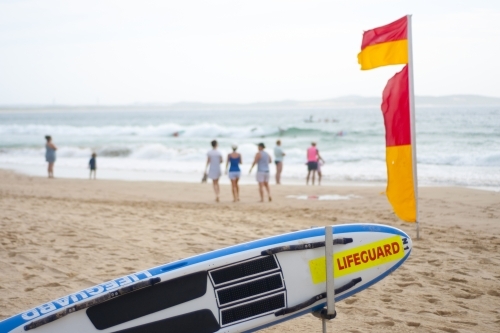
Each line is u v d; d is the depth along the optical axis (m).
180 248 8.28
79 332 4.12
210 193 16.81
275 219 11.10
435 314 5.54
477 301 5.91
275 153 19.34
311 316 5.66
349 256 4.97
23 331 3.95
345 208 12.82
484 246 8.34
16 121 120.44
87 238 8.95
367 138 40.41
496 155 24.31
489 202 12.99
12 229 9.52
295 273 4.75
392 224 10.44
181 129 51.06
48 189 17.56
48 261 7.52
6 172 25.77
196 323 4.43
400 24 8.48
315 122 71.50
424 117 55.44
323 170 24.11
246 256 4.61
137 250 8.16
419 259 7.61
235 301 4.53
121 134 54.78
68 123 103.94
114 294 4.20
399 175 8.86
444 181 18.80
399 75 8.60
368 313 5.59
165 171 25.77
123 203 14.06
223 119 102.25
